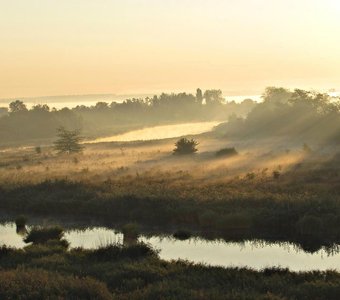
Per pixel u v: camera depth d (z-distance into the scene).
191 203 35.97
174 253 26.45
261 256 25.61
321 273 20.05
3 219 37.66
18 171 59.00
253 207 34.12
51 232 30.42
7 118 184.38
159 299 15.45
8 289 15.88
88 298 15.53
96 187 44.03
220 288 17.34
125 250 23.72
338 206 32.34
